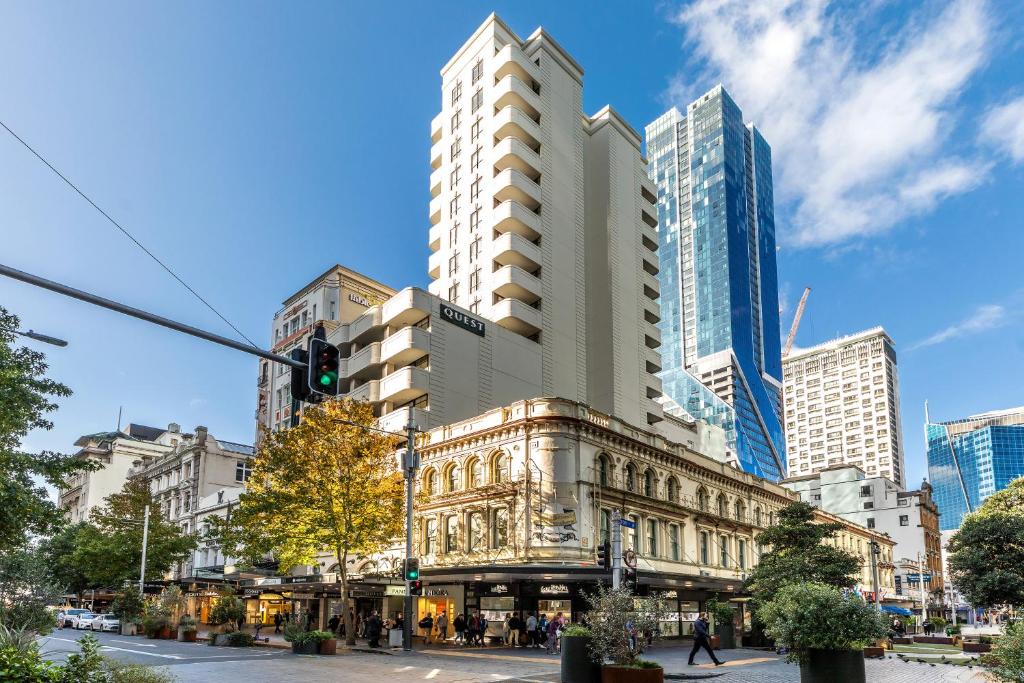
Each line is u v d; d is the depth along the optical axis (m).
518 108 67.56
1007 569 40.00
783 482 103.56
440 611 41.34
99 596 68.56
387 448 37.09
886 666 25.61
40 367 20.84
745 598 48.75
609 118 78.75
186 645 34.06
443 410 51.28
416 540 43.34
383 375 54.59
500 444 40.56
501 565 36.91
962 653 33.22
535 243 65.69
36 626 18.77
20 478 19.92
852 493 96.88
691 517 47.91
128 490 62.28
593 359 71.88
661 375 186.00
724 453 89.31
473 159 68.62
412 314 53.31
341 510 35.50
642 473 44.28
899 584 86.88
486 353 55.94
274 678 20.08
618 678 17.88
